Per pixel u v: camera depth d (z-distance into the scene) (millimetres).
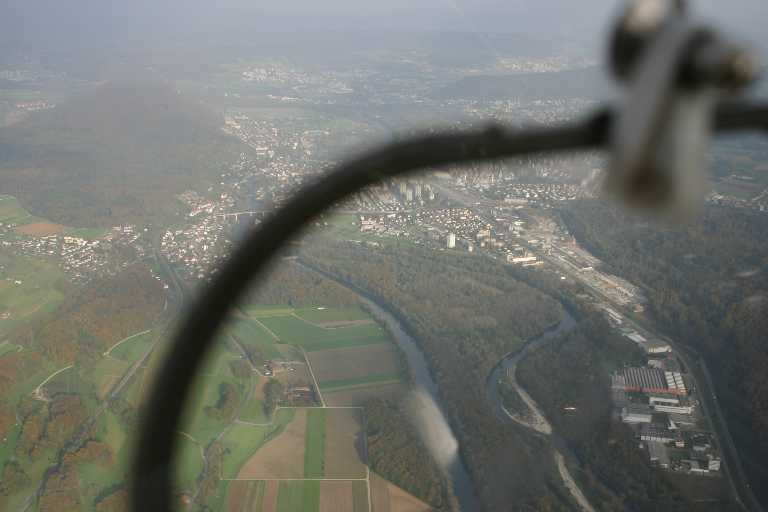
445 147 1809
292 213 2838
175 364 3500
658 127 747
